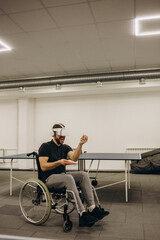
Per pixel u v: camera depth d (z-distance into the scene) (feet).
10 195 13.73
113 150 24.36
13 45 14.23
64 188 8.45
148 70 19.39
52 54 15.94
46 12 10.45
